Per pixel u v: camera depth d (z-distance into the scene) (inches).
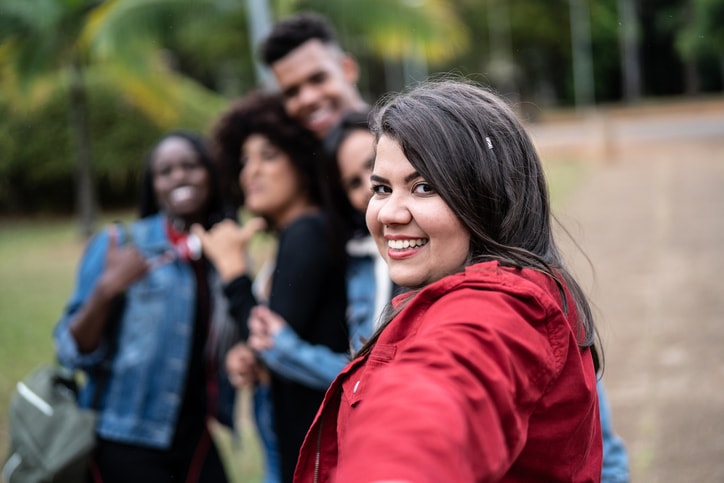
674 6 1611.7
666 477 148.4
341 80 126.6
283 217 112.3
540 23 1568.7
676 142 871.7
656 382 194.4
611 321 246.4
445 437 34.1
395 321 45.9
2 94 605.6
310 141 111.8
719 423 167.6
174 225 118.6
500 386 38.3
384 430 34.4
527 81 1744.6
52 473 100.3
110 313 109.0
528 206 49.7
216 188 120.7
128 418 106.3
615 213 451.8
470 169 47.1
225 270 104.0
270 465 110.4
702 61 1710.1
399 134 47.7
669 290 275.1
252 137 110.7
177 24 368.2
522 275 47.0
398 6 346.3
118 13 358.0
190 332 111.3
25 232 558.3
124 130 599.2
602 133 1018.1
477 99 50.1
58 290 351.3
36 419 102.6
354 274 94.5
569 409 45.2
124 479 105.6
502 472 37.3
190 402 112.6
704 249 335.3
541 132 1162.6
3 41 444.8
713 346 214.1
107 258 107.0
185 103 614.9
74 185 616.7
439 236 47.6
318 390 93.8
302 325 94.8
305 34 122.0
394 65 1366.9
